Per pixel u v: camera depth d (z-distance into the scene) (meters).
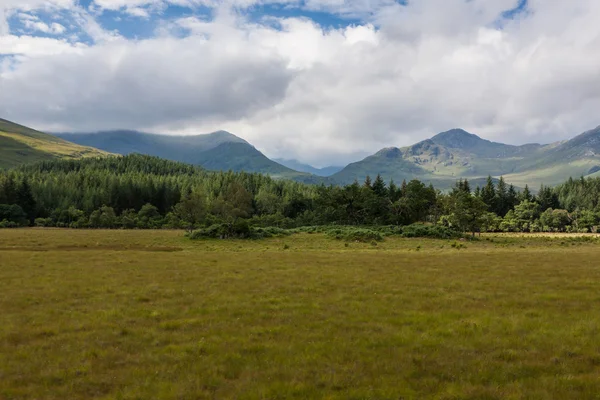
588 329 16.94
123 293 24.33
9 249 53.09
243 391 11.35
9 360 13.80
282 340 15.87
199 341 15.63
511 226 157.00
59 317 19.22
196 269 34.34
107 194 173.25
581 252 53.72
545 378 12.12
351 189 135.62
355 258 43.53
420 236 88.75
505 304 21.67
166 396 10.98
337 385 11.71
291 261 40.41
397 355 14.10
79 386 11.77
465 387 11.49
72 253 45.91
